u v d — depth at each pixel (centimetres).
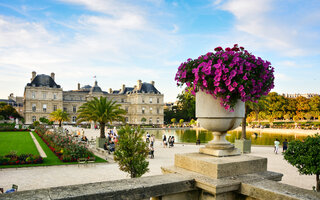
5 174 1510
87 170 1644
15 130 5238
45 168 1692
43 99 9431
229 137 4406
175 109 12712
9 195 245
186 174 349
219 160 345
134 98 11319
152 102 11281
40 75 9712
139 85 11438
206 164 339
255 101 371
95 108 2705
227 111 360
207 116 372
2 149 2539
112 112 2673
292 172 1570
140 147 1145
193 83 379
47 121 7369
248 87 338
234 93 351
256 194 299
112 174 1533
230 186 312
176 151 2597
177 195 321
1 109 8950
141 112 11062
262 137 4434
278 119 9412
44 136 3406
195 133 5734
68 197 242
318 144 954
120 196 268
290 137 4438
